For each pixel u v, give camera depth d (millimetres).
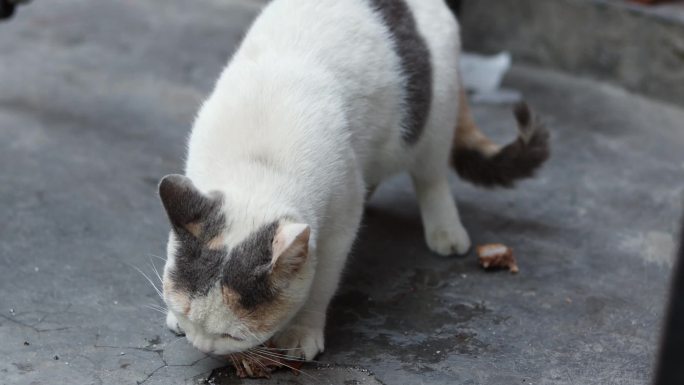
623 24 1726
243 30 1905
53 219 1400
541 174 1540
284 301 1132
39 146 1538
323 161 1193
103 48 1817
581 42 1771
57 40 1834
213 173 1187
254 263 1115
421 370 1224
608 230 1437
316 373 1217
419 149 1339
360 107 1249
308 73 1225
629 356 1250
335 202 1207
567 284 1344
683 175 1550
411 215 1458
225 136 1196
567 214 1465
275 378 1209
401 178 1529
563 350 1255
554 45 1792
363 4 1280
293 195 1166
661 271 1369
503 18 1817
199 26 1912
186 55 1809
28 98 1654
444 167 1369
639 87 1739
